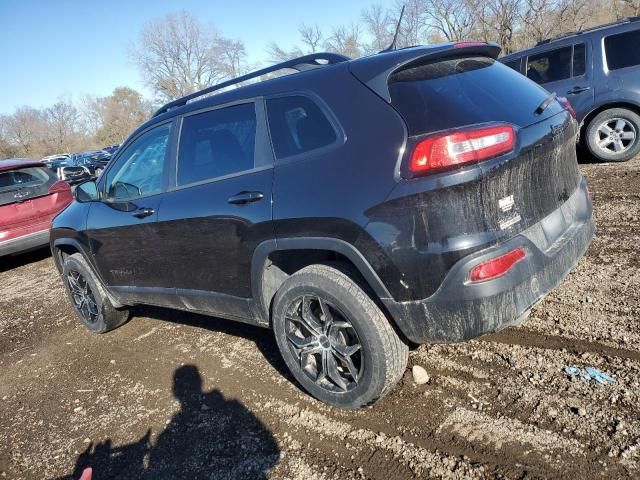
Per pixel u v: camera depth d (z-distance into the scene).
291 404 2.97
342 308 2.57
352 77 2.58
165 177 3.47
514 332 3.26
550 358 2.91
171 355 3.89
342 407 2.78
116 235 3.86
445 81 2.52
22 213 7.26
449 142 2.18
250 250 2.89
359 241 2.41
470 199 2.19
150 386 3.49
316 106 2.65
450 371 2.97
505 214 2.29
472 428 2.49
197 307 3.54
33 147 76.25
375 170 2.36
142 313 4.94
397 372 2.57
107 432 3.05
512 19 26.31
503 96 2.61
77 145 77.94
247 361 3.56
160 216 3.41
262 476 2.46
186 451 2.74
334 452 2.53
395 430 2.59
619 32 6.81
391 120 2.38
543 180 2.52
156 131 3.62
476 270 2.21
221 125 3.13
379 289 2.41
